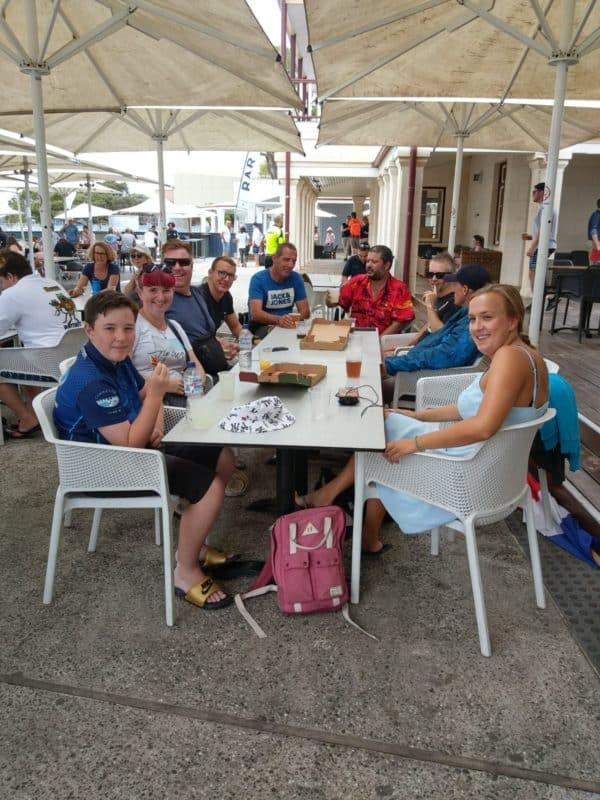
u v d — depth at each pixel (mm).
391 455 2244
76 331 4059
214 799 1611
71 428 2281
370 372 3221
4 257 4363
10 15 4180
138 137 7523
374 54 4215
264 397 2707
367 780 1673
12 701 1930
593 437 3857
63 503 2340
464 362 3562
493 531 3072
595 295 6672
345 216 46219
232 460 2734
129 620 2344
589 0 3693
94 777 1670
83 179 14320
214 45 3938
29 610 2396
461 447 2285
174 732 1823
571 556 2826
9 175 14055
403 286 5309
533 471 3021
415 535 3051
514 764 1728
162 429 2660
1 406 5070
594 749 1778
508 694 1987
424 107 6773
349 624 2330
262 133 6863
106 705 1921
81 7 4102
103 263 7398
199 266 21922
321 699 1958
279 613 2393
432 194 17438
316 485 3549
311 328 4387
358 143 7621
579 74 4543
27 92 5168
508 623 2350
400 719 1883
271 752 1759
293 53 16375
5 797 1601
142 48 4523
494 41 4223
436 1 3482
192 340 3785
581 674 2084
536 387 2182
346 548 2877
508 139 7410
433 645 2221
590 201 13258
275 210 29594
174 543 2930
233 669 2088
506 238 13070
